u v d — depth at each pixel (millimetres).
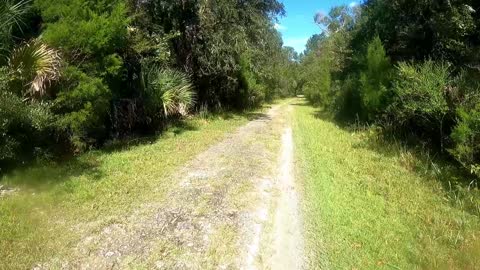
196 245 5043
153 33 14609
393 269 4559
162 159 9273
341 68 22609
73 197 6398
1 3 7500
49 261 4492
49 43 8273
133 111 12234
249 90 25781
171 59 15930
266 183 7820
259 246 5105
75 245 4887
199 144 11469
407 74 10250
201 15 17625
